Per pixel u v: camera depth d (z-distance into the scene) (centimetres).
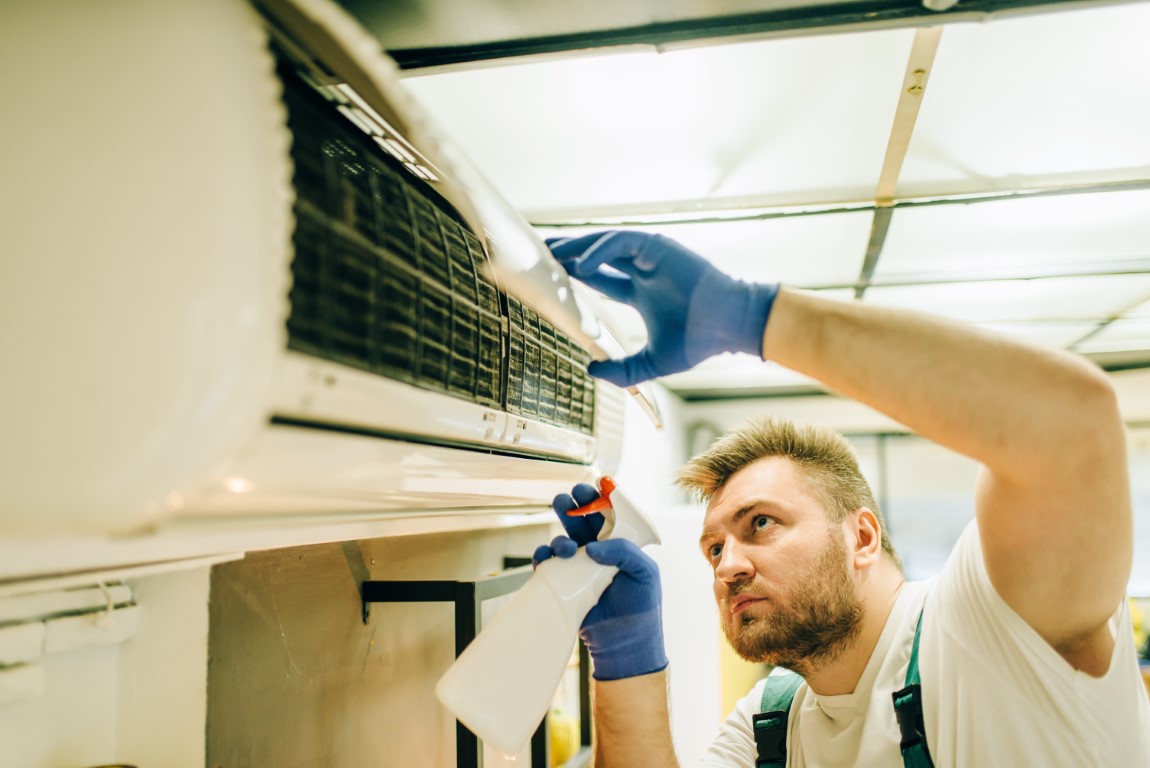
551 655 72
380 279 48
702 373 313
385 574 119
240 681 89
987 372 54
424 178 61
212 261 32
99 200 33
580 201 133
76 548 48
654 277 64
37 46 35
